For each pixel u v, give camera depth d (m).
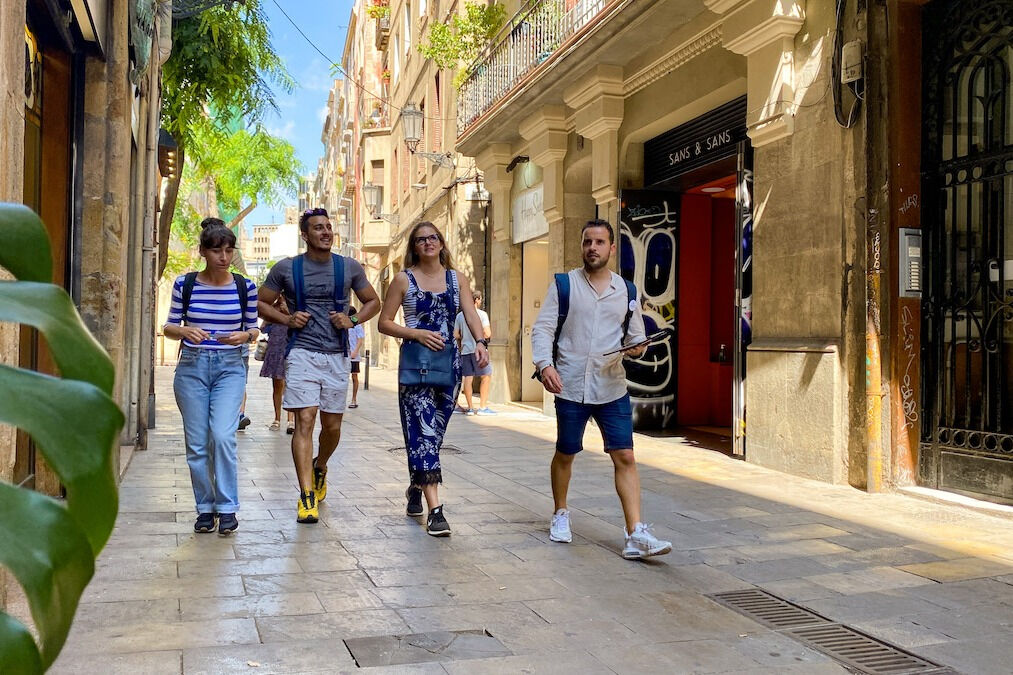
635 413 11.53
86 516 0.49
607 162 11.55
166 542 4.89
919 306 6.99
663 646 3.42
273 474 7.44
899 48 6.97
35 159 5.49
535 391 15.97
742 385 8.90
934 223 6.93
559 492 5.16
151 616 3.61
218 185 24.61
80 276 6.49
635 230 11.55
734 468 8.14
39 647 0.50
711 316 12.17
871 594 4.17
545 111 12.99
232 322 5.18
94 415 0.49
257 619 3.61
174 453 8.50
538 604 3.92
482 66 15.62
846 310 7.19
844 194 7.20
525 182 15.23
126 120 6.63
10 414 0.47
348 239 47.47
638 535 4.70
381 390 20.19
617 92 11.40
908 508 6.30
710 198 12.12
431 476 5.30
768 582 4.36
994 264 6.39
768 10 7.79
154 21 8.46
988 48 6.46
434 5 22.62
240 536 5.09
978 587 4.30
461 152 16.94
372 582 4.20
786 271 7.96
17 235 0.54
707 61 9.52
